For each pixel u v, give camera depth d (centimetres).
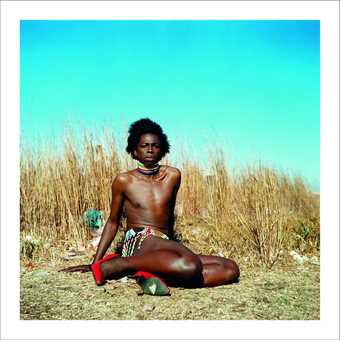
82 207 515
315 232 517
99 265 370
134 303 344
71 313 330
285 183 684
